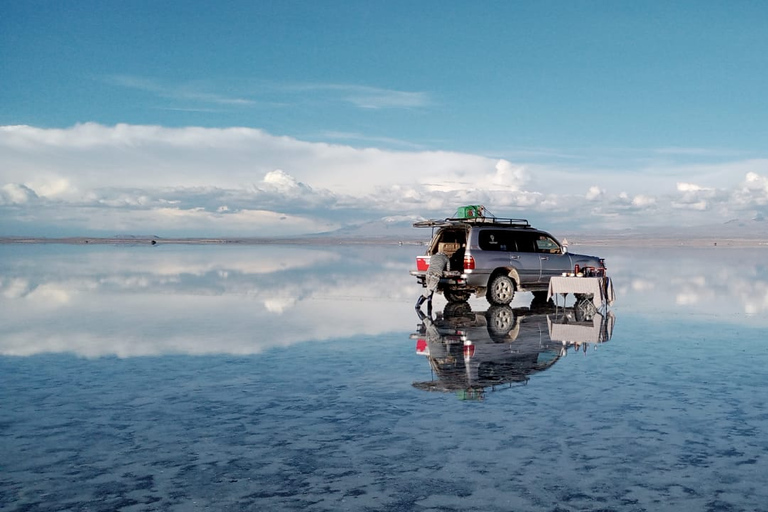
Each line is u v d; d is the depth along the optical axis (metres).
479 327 13.55
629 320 14.58
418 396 7.41
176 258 53.97
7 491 4.64
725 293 21.02
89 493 4.60
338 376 8.55
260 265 41.25
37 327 13.42
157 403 7.16
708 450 5.45
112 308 16.97
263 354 10.25
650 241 187.25
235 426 6.24
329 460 5.25
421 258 17.69
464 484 4.71
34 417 6.60
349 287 23.94
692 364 9.30
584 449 5.48
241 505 4.38
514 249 18.09
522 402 7.10
